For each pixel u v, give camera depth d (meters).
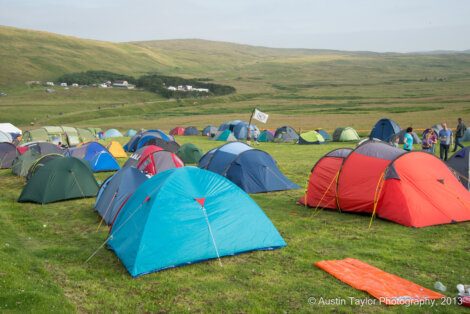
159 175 10.62
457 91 137.12
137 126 87.88
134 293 7.96
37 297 7.20
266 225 10.51
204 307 7.37
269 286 8.18
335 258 9.71
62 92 162.50
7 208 15.05
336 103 119.44
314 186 14.64
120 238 10.05
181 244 9.30
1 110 115.25
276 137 43.09
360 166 13.37
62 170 16.44
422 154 13.12
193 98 154.62
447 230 11.67
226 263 9.37
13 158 26.16
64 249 10.51
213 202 10.09
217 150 18.53
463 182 15.12
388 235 11.32
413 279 8.51
